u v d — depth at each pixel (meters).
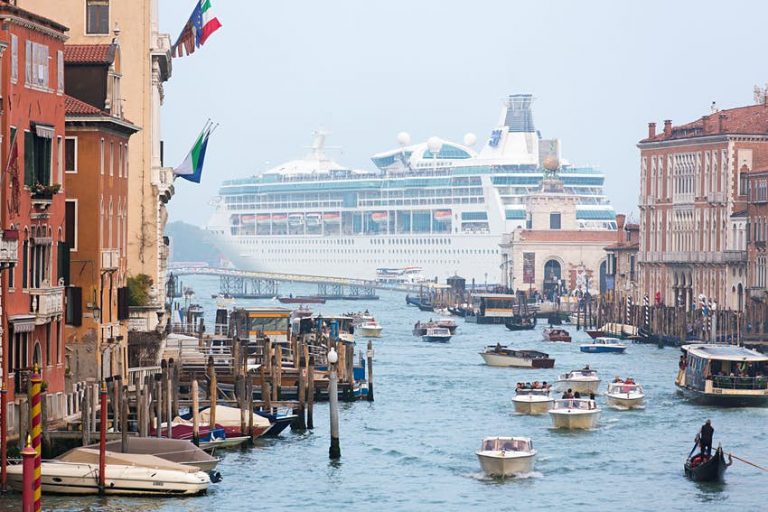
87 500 85.38
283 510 88.62
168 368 106.25
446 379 174.50
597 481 101.81
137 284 129.25
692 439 121.88
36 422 68.19
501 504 93.38
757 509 92.88
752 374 144.88
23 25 89.50
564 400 128.88
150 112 132.38
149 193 132.38
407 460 108.12
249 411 109.69
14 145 88.31
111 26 130.88
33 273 92.69
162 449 89.88
